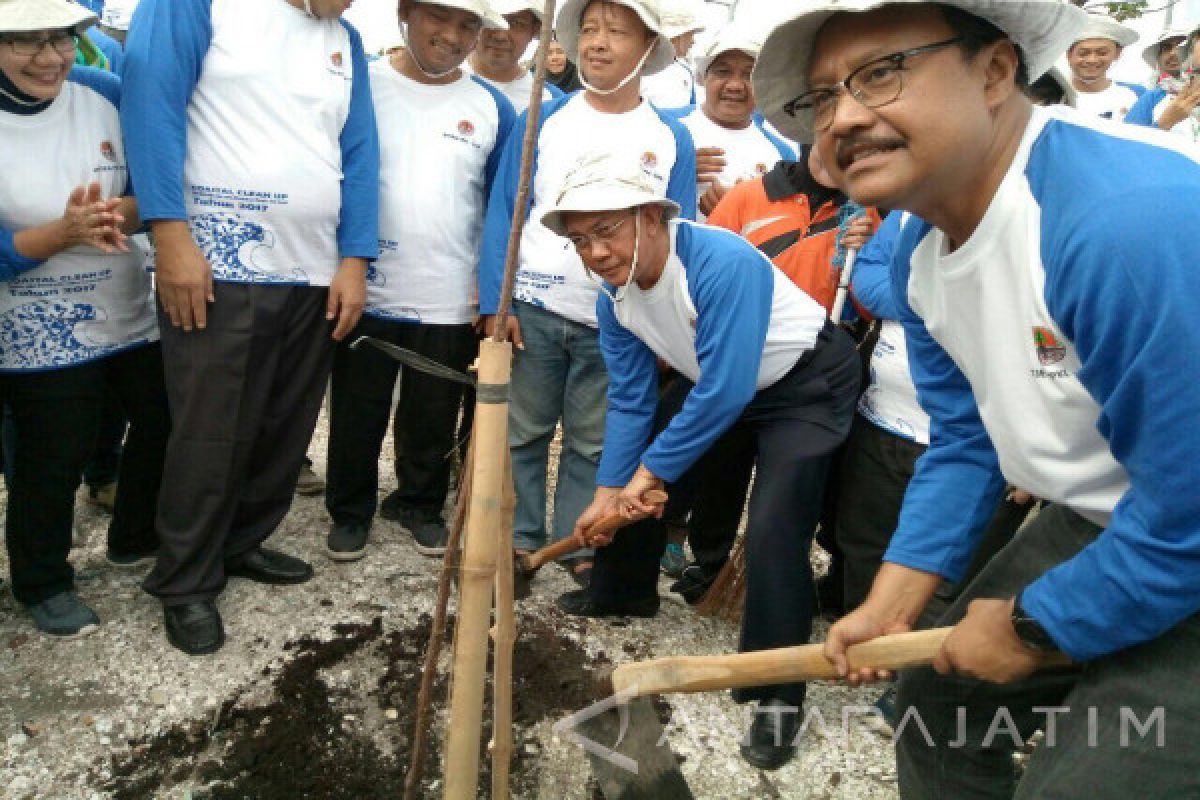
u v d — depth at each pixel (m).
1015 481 1.57
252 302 2.61
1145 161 1.14
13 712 2.38
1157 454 1.11
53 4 2.18
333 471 3.23
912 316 1.69
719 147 3.63
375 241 2.82
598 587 2.96
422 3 2.76
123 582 3.02
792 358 2.50
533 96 1.44
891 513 2.66
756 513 2.46
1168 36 5.02
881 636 1.57
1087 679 1.39
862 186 1.24
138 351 2.81
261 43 2.51
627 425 2.70
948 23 1.15
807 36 1.29
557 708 2.55
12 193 2.36
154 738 2.33
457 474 3.13
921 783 1.83
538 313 3.12
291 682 2.56
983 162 1.26
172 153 2.42
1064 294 1.17
